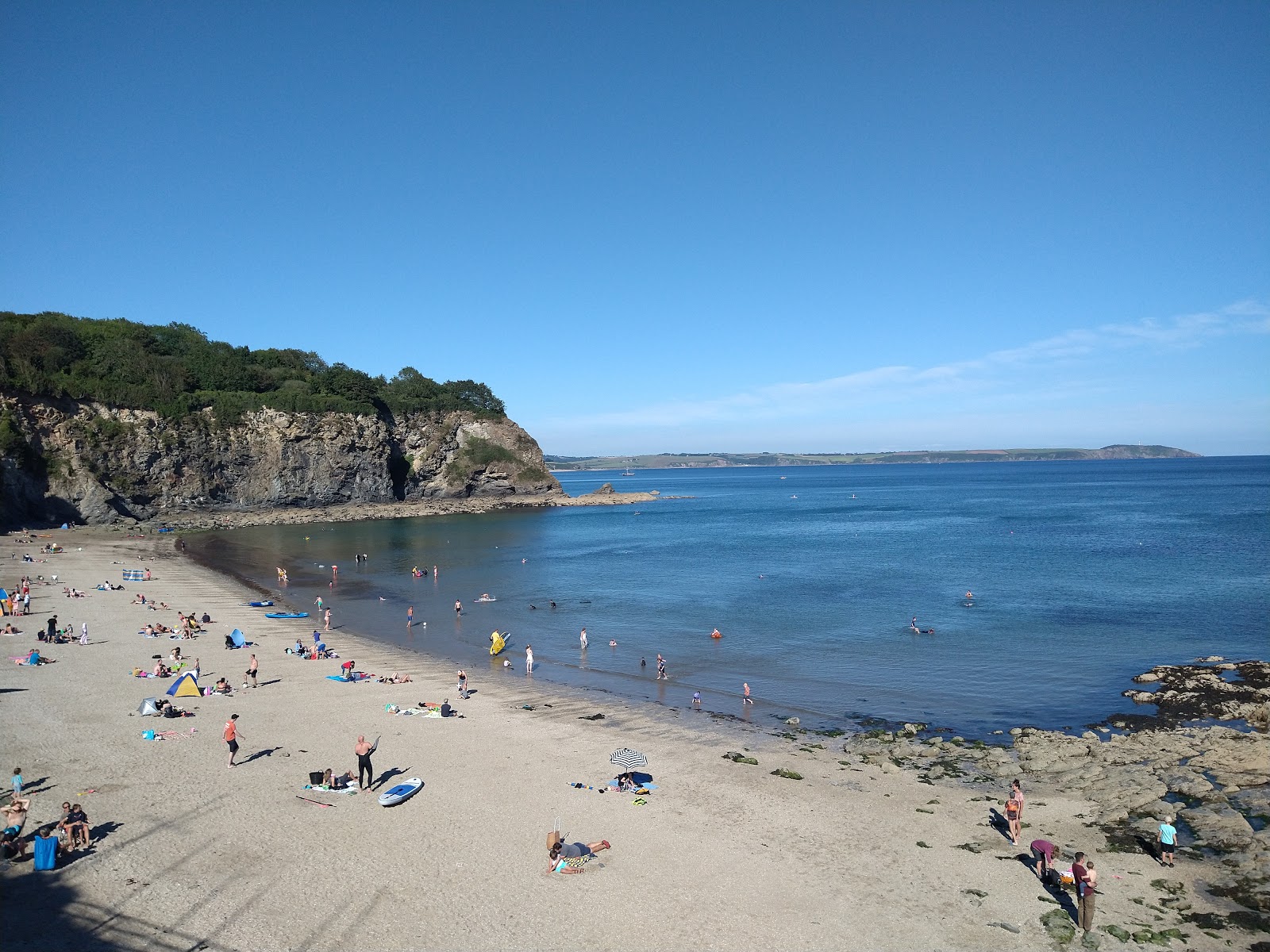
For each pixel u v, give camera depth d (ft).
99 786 79.82
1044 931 59.57
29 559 256.52
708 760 96.22
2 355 371.97
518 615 196.03
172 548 311.47
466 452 598.75
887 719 115.03
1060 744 101.30
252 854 67.36
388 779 86.33
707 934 58.13
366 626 180.86
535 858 68.80
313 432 488.85
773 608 201.87
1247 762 92.12
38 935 53.47
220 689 116.57
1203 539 309.01
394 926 57.52
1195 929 60.03
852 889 65.21
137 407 418.92
